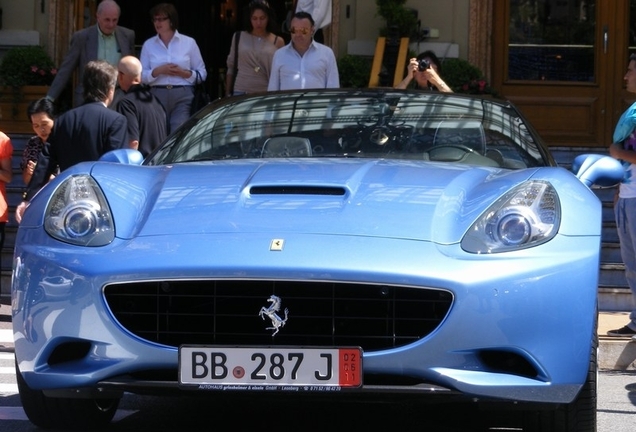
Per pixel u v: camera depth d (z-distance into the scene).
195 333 4.12
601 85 13.12
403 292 4.02
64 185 4.62
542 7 13.13
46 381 4.25
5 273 9.19
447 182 4.68
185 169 5.01
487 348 4.01
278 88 9.56
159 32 10.05
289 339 4.09
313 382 4.03
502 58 13.16
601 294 8.62
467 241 4.15
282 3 14.96
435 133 5.62
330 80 9.61
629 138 7.15
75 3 13.17
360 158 5.34
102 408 5.13
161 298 4.13
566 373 4.09
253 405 5.69
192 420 5.29
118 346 4.12
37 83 12.50
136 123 8.30
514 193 4.40
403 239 4.14
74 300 4.16
